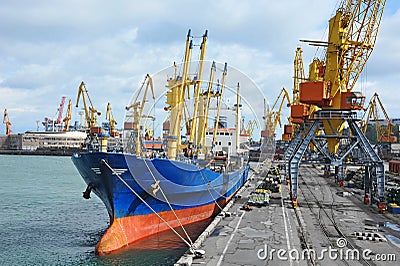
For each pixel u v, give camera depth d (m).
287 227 23.38
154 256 21.56
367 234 21.47
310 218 26.27
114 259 21.16
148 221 25.39
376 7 36.56
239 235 21.30
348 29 36.69
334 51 36.81
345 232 22.38
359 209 30.31
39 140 176.25
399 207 28.69
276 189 41.19
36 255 22.23
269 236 21.14
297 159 31.98
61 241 25.38
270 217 26.33
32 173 83.12
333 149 40.28
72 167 101.75
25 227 29.72
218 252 18.16
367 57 37.16
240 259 17.14
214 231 22.22
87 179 26.34
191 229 28.17
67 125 184.88
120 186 22.70
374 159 30.83
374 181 32.09
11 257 21.88
